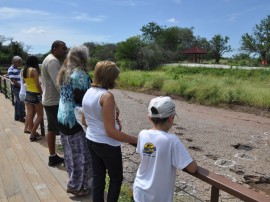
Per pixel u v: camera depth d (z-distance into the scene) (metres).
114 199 2.91
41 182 4.28
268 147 9.59
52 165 4.84
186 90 19.67
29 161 5.09
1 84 14.16
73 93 3.38
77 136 3.55
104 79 2.77
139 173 2.31
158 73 33.28
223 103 17.23
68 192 3.80
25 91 6.61
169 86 21.77
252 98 16.42
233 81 22.50
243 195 1.82
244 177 7.25
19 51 51.62
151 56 43.66
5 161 5.13
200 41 82.81
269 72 29.47
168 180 2.21
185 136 10.68
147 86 24.39
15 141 6.22
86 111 2.87
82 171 3.67
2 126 7.50
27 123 6.79
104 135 2.80
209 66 40.12
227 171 7.59
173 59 57.28
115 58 47.53
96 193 2.97
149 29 83.38
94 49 52.72
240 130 11.71
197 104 18.02
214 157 8.55
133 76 28.22
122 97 21.00
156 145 2.20
